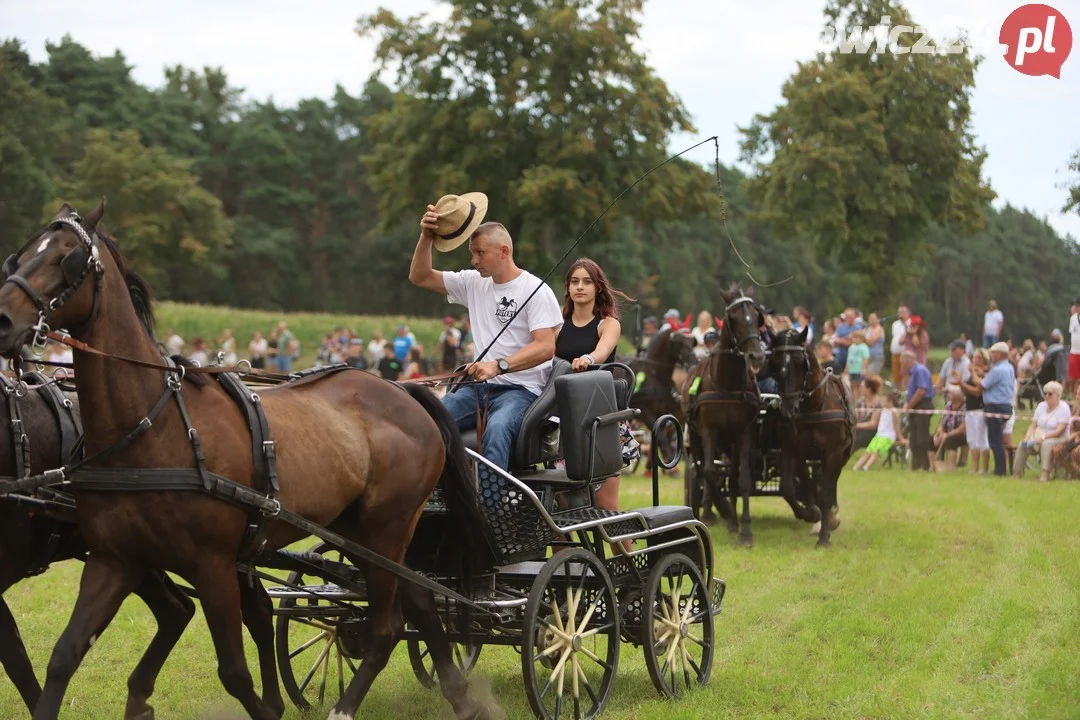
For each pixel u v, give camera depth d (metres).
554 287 52.56
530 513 6.02
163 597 5.70
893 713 6.00
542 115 38.31
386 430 5.79
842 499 15.20
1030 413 25.62
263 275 84.31
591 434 6.13
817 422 11.70
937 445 19.50
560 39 37.47
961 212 40.19
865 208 38.47
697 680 6.82
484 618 6.09
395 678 7.09
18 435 5.48
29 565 5.72
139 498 4.75
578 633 6.02
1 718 6.29
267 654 5.88
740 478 11.96
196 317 44.00
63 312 4.57
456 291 6.82
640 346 19.64
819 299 101.31
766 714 6.09
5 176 55.44
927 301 106.50
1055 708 5.96
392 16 39.59
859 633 7.97
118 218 62.62
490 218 39.59
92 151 62.62
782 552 11.43
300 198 88.50
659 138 38.41
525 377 6.59
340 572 5.94
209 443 4.95
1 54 59.59
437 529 6.41
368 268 88.31
